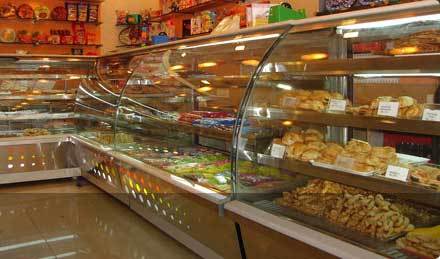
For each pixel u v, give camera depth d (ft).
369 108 7.01
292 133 8.00
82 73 16.61
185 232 9.86
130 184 11.77
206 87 10.64
